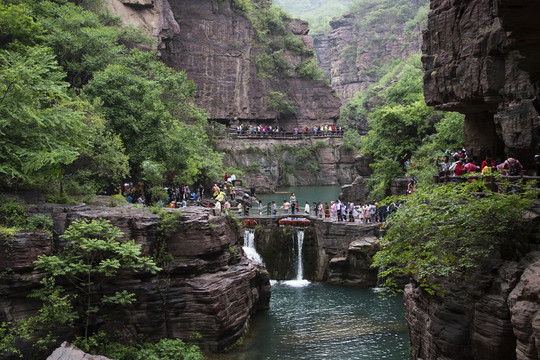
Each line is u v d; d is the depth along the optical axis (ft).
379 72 419.95
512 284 46.06
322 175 239.91
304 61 284.82
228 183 149.89
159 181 109.70
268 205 131.03
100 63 119.34
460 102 68.33
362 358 70.28
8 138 69.46
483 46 62.39
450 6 68.08
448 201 51.78
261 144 227.40
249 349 74.49
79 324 66.85
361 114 345.51
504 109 62.95
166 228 75.66
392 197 59.77
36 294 61.72
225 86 234.99
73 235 64.03
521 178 51.01
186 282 74.59
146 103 111.55
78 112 74.64
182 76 150.82
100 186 96.53
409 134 149.79
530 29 40.83
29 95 69.41
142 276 72.49
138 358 65.16
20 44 102.73
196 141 140.46
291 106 264.72
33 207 70.03
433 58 71.72
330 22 469.57
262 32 266.16
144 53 136.67
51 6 125.08
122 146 105.19
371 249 104.47
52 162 66.59
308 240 114.93
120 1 172.86
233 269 81.25
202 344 73.31
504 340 45.91
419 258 55.88
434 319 53.83
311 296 99.86
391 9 449.06
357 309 91.20
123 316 71.05
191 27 228.22
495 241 49.21
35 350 62.34
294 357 71.36
